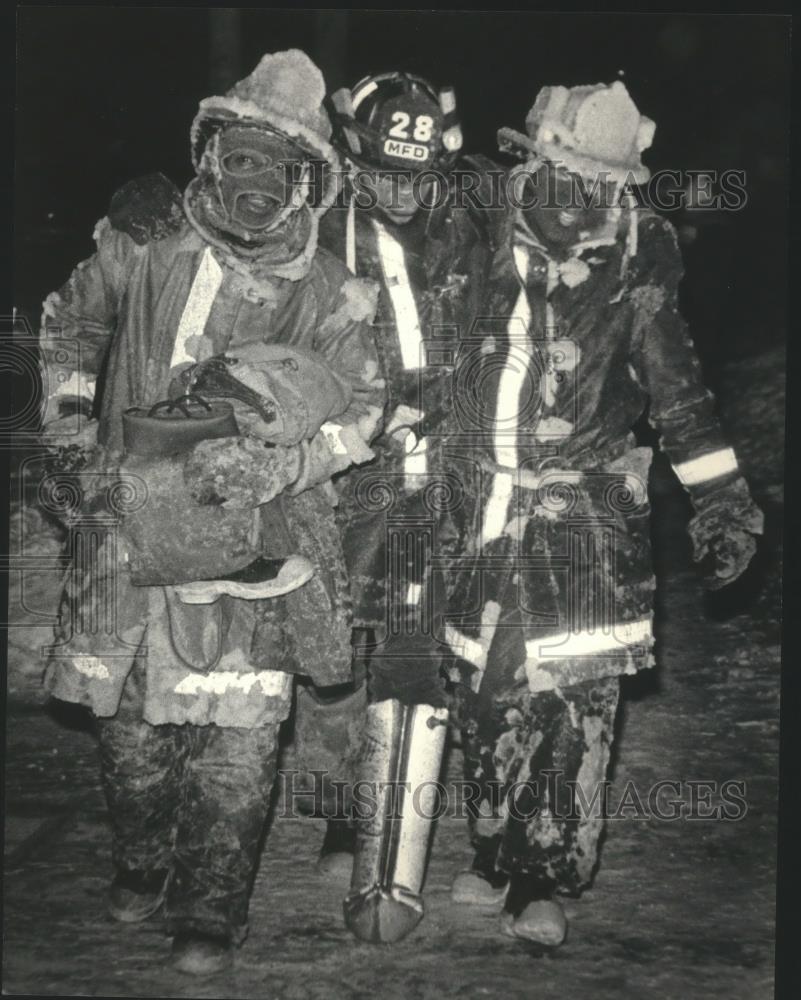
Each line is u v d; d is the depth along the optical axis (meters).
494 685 3.62
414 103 3.66
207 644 3.32
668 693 5.61
